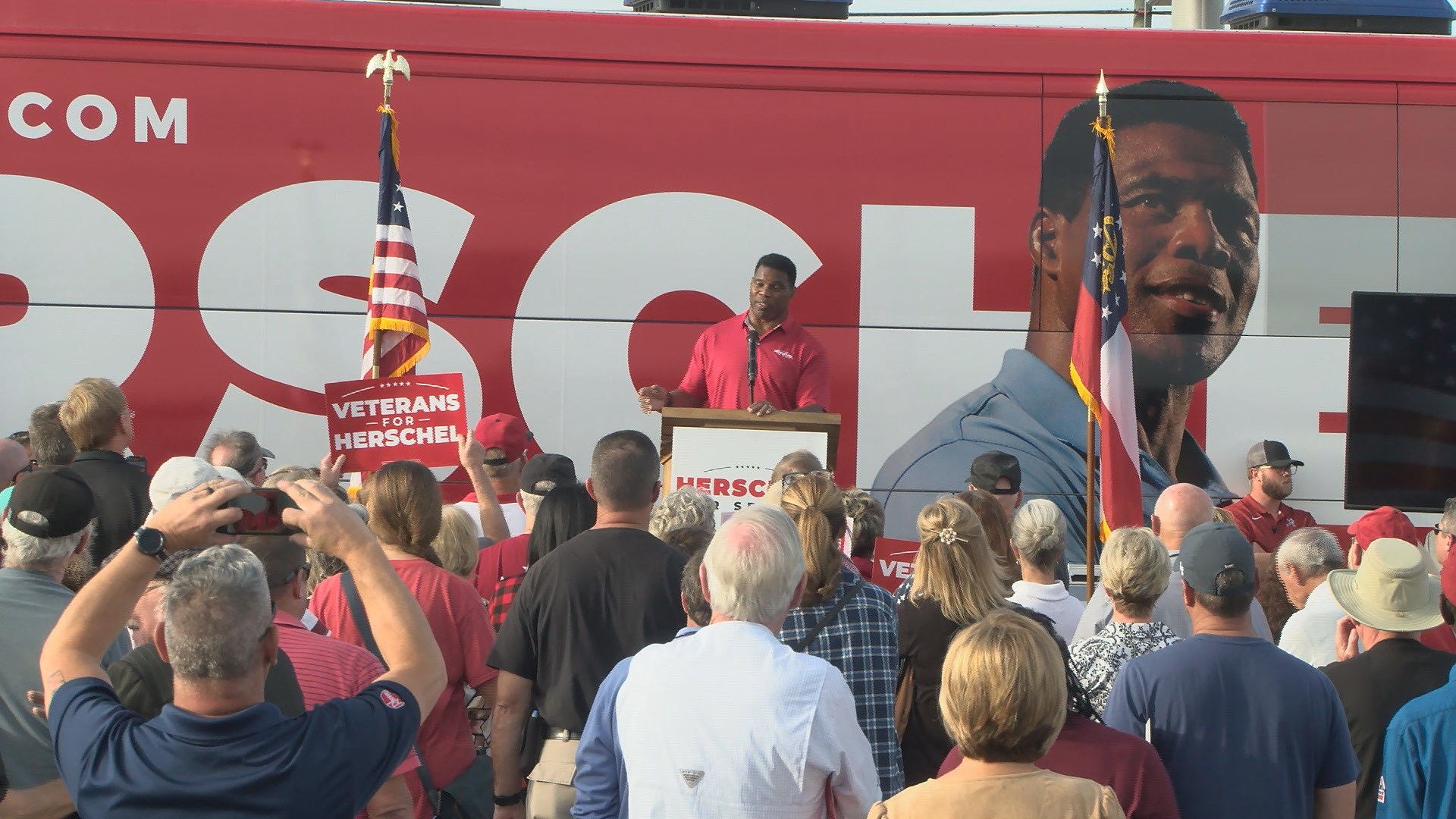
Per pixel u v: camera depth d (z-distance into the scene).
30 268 11.99
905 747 6.38
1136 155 12.95
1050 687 4.29
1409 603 6.41
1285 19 13.88
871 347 12.61
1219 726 5.56
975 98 12.77
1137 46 12.98
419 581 6.75
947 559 6.36
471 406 12.34
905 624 6.41
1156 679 5.68
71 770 3.93
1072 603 7.49
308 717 4.05
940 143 12.73
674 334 12.50
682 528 7.67
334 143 12.28
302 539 4.33
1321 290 13.05
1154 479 12.92
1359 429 12.42
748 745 4.67
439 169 12.36
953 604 6.31
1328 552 7.79
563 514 7.89
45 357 11.98
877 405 12.59
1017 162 12.78
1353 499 12.45
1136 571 6.33
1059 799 4.20
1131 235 12.96
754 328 11.95
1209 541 5.78
